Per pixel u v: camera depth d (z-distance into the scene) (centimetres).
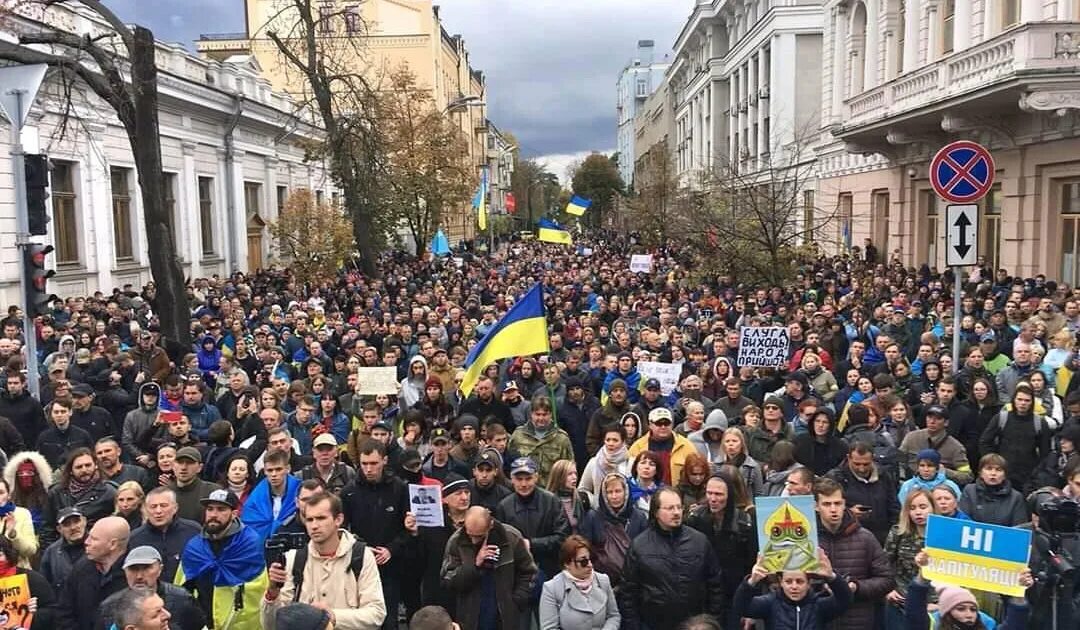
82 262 2248
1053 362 1045
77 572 540
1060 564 512
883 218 2934
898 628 563
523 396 1089
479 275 3008
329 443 711
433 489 634
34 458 699
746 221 2073
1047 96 1566
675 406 1005
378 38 6072
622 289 2353
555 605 551
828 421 787
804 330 1354
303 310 1806
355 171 2781
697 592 566
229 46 5625
